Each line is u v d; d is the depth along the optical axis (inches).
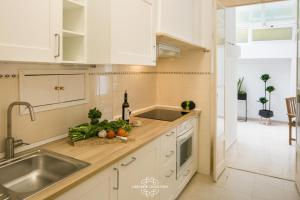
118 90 99.0
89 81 82.6
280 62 239.9
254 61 251.4
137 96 114.0
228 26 152.6
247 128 224.8
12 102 58.7
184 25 101.9
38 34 48.9
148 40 79.0
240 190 106.9
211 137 121.1
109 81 93.0
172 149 91.4
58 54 53.6
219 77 117.2
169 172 89.7
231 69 163.3
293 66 224.5
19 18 45.1
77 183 46.0
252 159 144.2
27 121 62.8
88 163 53.9
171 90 129.3
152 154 76.2
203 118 122.3
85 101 81.0
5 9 42.8
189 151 110.7
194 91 123.4
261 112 239.1
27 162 58.2
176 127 93.7
